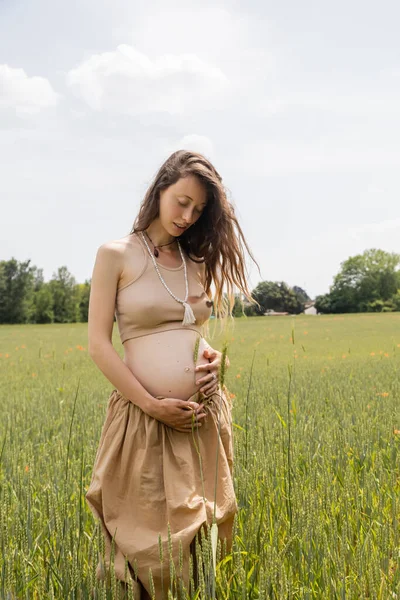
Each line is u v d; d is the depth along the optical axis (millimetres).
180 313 2904
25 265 106125
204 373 2896
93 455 4426
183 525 2580
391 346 21016
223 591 2398
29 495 2904
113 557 2561
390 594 2283
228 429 2963
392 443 4484
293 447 4016
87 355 20703
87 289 113000
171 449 2738
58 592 2533
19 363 17812
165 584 2500
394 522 2873
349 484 3234
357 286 120000
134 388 2713
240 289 3316
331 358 16172
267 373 11297
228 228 3145
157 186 2910
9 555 2453
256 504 3145
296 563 2602
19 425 6375
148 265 2908
